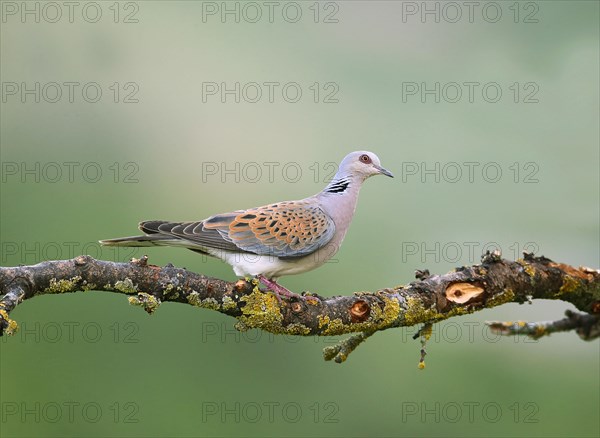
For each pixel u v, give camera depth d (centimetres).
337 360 914
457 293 879
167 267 799
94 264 768
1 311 703
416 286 875
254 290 829
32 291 749
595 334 793
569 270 911
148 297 759
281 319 837
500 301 887
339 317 852
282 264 1070
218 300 816
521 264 898
